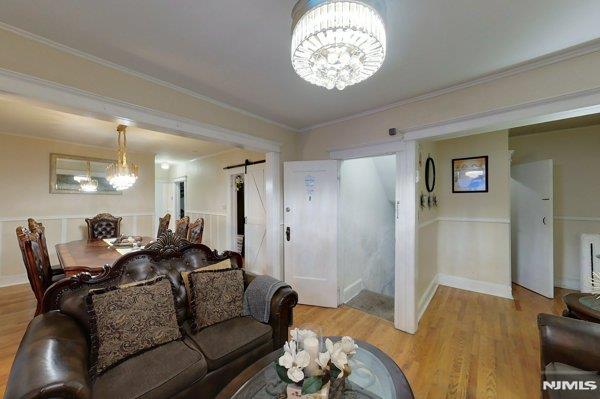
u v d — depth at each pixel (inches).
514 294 143.3
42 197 173.2
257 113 121.7
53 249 176.6
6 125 143.6
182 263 87.0
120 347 58.3
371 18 44.2
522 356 87.4
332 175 132.4
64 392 41.4
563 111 74.5
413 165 105.2
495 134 144.2
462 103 92.8
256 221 185.8
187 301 80.7
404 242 107.0
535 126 146.1
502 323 110.7
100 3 54.9
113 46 70.6
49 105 70.9
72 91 71.6
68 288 66.3
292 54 49.5
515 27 62.6
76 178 187.5
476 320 113.8
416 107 104.6
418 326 109.4
